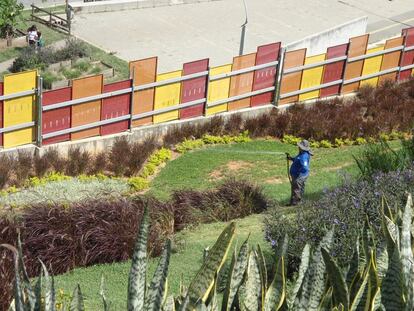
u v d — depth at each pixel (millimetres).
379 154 14281
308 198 14844
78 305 4008
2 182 16344
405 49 24234
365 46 23062
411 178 10398
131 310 3824
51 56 28438
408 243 4305
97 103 18516
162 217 12312
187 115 20359
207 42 32344
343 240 8383
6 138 17547
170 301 4043
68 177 17219
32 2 36062
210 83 20375
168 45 31469
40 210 11094
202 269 4055
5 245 3902
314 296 4203
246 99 21344
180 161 18641
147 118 19641
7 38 30547
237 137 20203
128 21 33844
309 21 36906
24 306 3742
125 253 10734
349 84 23219
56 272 10367
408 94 23391
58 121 18062
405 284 4016
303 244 8758
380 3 40500
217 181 17516
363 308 4391
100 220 11000
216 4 37656
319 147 19984
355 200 9562
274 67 21500
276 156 19219
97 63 28562
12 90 17219
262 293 4160
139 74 19000
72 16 32812
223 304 4184
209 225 12742
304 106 21906
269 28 35188
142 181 17078
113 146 18406
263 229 10352
